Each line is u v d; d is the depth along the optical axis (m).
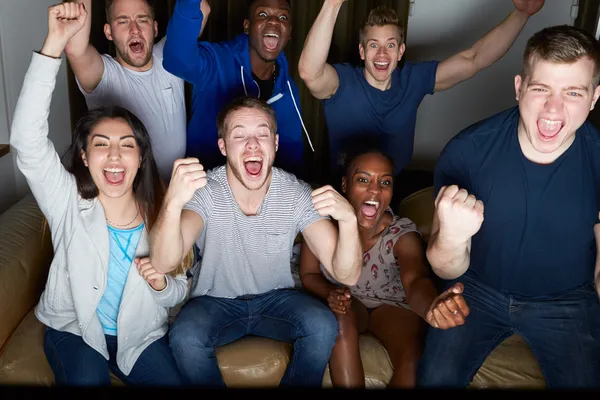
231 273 1.86
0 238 2.02
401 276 1.91
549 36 1.49
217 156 2.27
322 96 2.29
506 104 3.38
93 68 2.06
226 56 2.21
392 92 2.32
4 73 2.82
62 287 1.74
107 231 1.73
